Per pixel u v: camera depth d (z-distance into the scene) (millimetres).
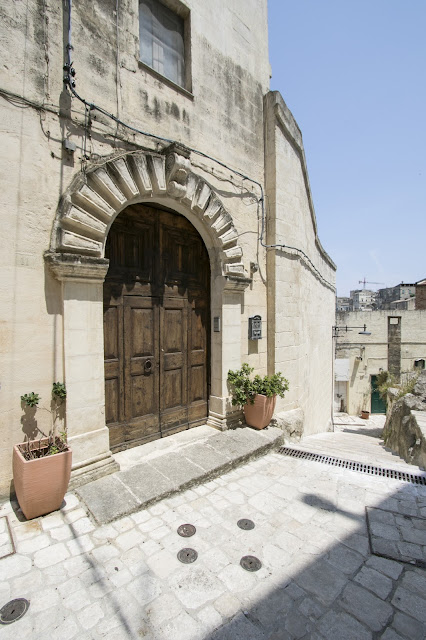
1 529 2920
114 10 4035
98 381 3781
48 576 2484
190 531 3072
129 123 4168
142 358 4633
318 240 10406
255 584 2502
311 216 9156
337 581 2555
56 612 2207
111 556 2717
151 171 4250
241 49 5922
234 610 2279
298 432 6410
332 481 4141
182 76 5086
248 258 5926
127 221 4461
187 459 4273
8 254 3240
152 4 4742
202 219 5039
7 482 3246
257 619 2217
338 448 6359
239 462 4496
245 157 5910
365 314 19172
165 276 4949
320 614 2266
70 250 3502
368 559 2793
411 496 3809
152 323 4770
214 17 5410
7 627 2092
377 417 18609
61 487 3127
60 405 3578
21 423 3326
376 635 2121
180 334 5184
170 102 4648
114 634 2078
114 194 3848
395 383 15539
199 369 5500
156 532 3045
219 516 3336
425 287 23312
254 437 5141
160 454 4379
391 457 6270
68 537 2887
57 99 3527
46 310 3469
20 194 3301
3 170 3205
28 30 3346
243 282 5516
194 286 5402
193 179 4738
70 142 3562
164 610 2258
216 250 5359
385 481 4164
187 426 5281
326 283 12875
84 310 3648
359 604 2352
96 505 3260
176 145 4320
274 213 6223
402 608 2324
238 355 5637
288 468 4500
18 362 3305
